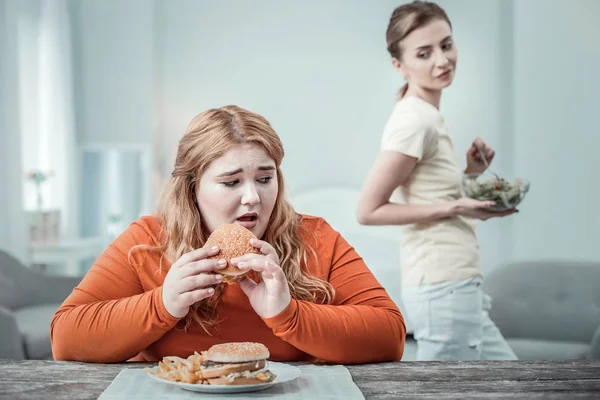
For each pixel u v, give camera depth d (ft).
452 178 6.27
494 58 14.92
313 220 4.64
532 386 3.36
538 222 14.35
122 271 4.22
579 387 3.35
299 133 15.29
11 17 12.91
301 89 15.29
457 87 15.01
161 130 15.38
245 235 3.73
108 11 15.12
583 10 14.19
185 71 15.39
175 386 3.30
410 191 6.34
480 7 14.90
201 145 3.99
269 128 4.08
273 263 3.68
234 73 15.37
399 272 12.86
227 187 3.96
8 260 10.34
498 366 3.79
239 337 4.11
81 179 15.24
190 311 4.04
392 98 15.14
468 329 6.13
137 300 3.85
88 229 15.24
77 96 15.16
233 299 4.08
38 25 14.57
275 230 4.34
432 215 6.10
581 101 14.25
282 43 15.29
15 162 12.92
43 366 3.77
